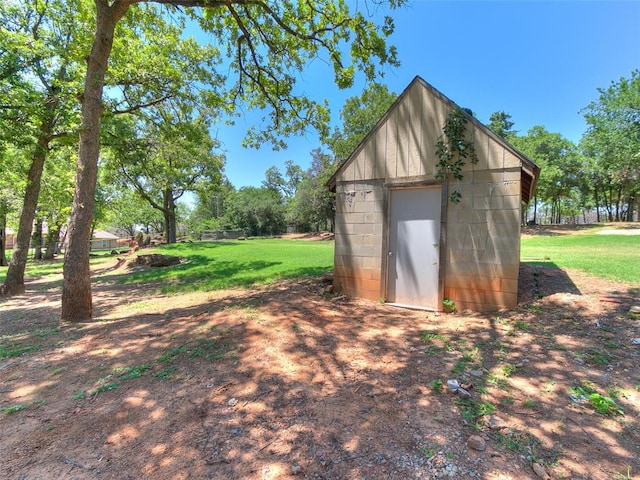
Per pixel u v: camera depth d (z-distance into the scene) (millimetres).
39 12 9102
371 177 6359
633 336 3570
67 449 2150
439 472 1826
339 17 7203
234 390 2861
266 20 7746
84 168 5766
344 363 3381
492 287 5105
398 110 6047
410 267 5910
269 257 14508
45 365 3617
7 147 10008
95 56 5742
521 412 2402
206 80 9711
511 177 4965
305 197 39250
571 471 1809
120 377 3201
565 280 6062
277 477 1831
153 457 2043
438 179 5543
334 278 6832
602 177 28031
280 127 9633
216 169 24188
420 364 3314
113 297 8312
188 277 10898
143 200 25234
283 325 4562
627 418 2281
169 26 9359
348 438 2166
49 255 27469
